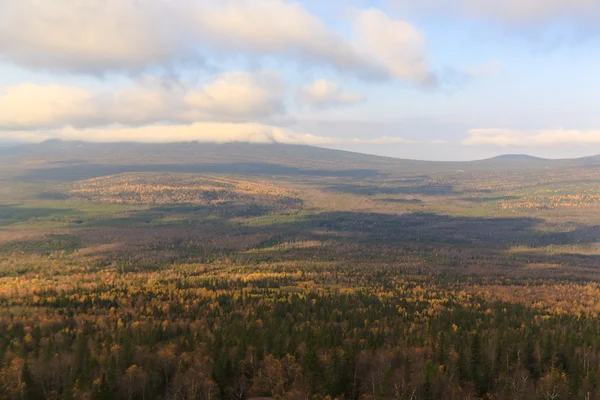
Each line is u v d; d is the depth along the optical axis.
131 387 121.00
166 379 128.88
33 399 116.94
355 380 133.62
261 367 135.62
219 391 125.25
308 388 128.00
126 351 134.75
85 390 117.06
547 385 129.12
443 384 130.00
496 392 131.12
